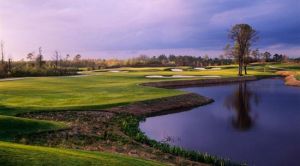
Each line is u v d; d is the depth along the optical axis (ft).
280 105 177.88
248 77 379.76
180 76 373.81
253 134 113.39
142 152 86.07
